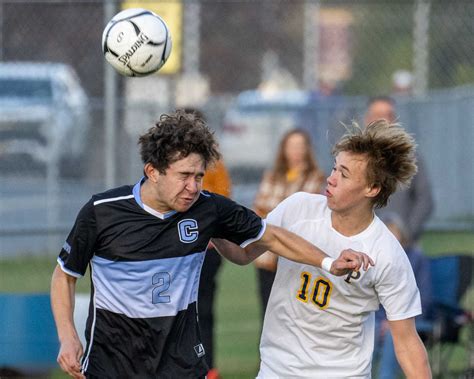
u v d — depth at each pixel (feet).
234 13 161.79
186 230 45.93
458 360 84.23
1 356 71.46
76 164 116.06
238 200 126.62
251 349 87.10
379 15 159.43
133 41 56.13
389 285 46.85
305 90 141.28
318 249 45.88
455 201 119.24
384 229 47.80
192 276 46.83
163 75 119.14
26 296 71.92
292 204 48.83
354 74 161.68
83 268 46.09
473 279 78.89
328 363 47.85
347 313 47.39
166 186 44.37
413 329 47.62
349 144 46.14
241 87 163.53
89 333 46.57
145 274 45.65
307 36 129.90
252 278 121.08
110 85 95.35
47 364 71.82
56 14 132.87
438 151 118.83
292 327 48.21
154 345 46.19
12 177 113.91
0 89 121.70
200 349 47.26
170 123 44.42
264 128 131.85
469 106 120.57
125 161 109.09
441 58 133.49
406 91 148.25
